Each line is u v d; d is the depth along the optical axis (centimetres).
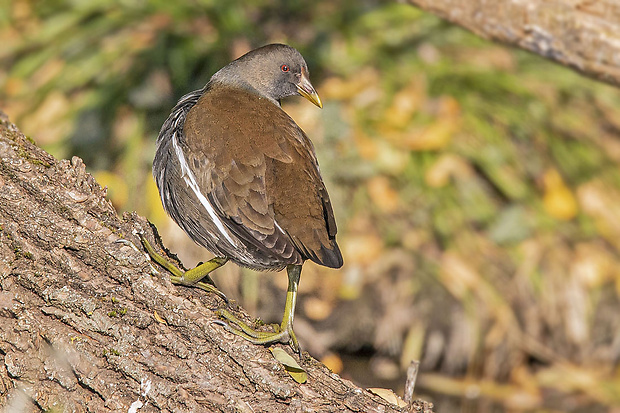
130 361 487
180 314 493
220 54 1156
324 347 1009
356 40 1243
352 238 1062
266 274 1014
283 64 760
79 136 1083
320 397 500
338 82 1184
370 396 522
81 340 490
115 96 1108
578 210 1132
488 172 1128
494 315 1045
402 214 1091
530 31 646
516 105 1200
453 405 1007
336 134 1120
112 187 1041
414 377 598
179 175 626
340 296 1027
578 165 1167
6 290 495
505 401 1017
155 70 1132
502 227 1096
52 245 497
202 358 490
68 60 1177
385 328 1024
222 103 642
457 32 1273
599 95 1241
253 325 556
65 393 495
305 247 577
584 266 1091
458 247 1077
